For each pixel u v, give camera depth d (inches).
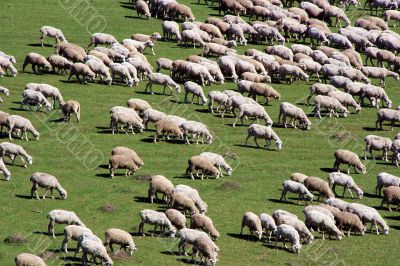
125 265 2837.1
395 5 5905.5
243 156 3801.7
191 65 4434.1
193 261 2901.1
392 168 3843.5
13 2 5492.1
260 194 3479.3
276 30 5172.2
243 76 4490.7
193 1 5792.3
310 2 5782.5
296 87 4606.3
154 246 2984.7
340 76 4576.8
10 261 2792.8
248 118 4158.5
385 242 3206.2
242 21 5334.6
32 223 3075.8
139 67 4478.3
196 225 3051.2
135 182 3459.6
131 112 3895.2
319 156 3902.6
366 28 5506.9
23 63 4566.9
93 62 4379.9
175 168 3617.1
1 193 3280.0
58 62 4434.1
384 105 4517.7
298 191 3395.7
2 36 4945.9
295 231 3051.2
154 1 5428.2
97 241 2827.3
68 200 3277.6
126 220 3154.5
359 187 3631.9
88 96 4232.3
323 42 5255.9
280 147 3870.6
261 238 3120.1
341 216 3221.0
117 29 5191.9
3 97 4119.1
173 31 5036.9
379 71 4810.5
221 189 3479.3
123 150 3570.4
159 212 3053.6
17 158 3599.9
